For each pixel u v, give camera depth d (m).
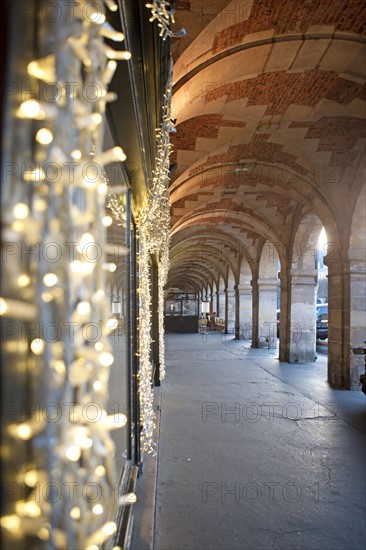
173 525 3.63
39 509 0.70
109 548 1.63
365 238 9.88
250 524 3.66
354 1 5.05
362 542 3.40
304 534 3.51
